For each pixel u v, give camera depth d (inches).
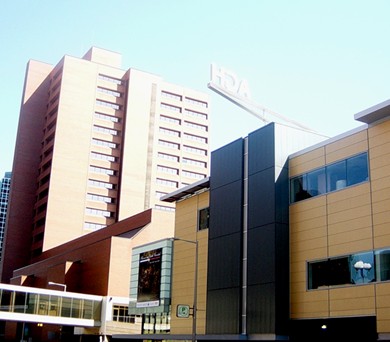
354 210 1355.8
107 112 5639.8
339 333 1517.0
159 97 5925.2
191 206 2015.3
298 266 1482.5
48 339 3604.8
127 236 3518.7
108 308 3137.3
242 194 1675.7
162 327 2106.3
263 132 1627.7
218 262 1721.2
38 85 6112.2
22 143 5885.8
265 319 1482.5
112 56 6136.8
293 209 1539.1
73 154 5378.9
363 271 1299.2
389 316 1215.6
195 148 6003.9
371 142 1344.7
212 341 1750.7
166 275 2079.2
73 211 5226.4
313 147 1515.7
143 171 5536.4
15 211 5674.2
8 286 2930.6
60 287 3607.3
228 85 2021.4
